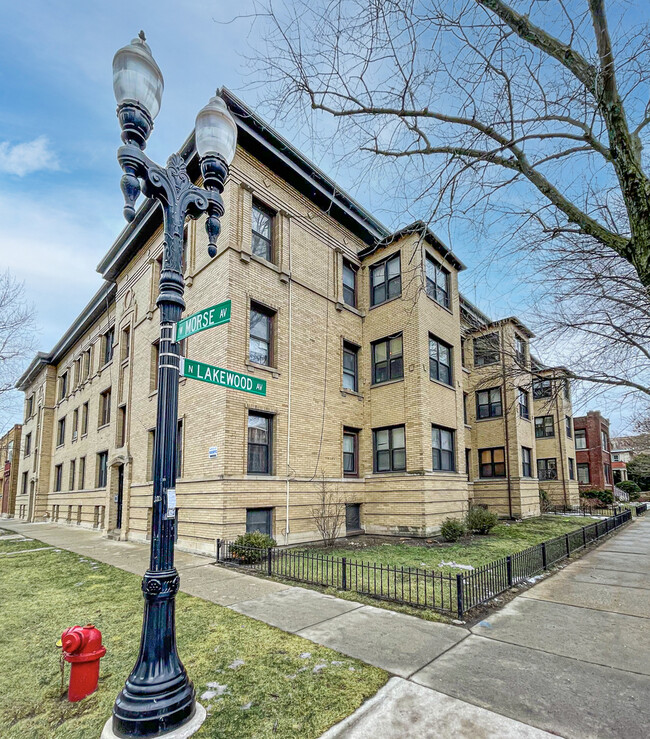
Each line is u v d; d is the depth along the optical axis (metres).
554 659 4.79
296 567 8.62
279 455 12.60
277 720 3.64
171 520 3.83
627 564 10.23
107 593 7.69
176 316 4.29
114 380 18.97
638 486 48.59
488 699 3.94
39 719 3.75
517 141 4.73
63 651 4.12
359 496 15.19
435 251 16.66
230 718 3.67
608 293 7.15
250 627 5.79
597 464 35.50
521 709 3.77
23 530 20.73
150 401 15.18
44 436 29.34
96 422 21.25
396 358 15.70
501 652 4.98
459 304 18.11
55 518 26.41
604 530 15.91
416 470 14.30
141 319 16.69
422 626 5.83
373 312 16.55
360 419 15.85
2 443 41.88
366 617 6.18
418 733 3.44
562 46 4.35
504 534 15.05
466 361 23.38
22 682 4.43
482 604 6.77
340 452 14.78
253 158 13.31
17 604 7.10
